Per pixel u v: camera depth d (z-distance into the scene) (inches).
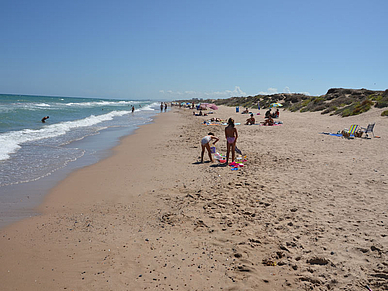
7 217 218.1
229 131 371.6
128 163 405.7
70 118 1211.2
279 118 1206.3
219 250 166.6
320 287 129.4
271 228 190.2
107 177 331.9
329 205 224.7
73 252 167.2
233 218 209.2
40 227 201.0
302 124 925.2
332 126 850.8
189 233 189.3
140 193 273.6
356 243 163.8
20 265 154.1
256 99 2461.9
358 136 602.9
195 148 516.7
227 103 3275.1
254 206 230.2
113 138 673.0
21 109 1435.8
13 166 377.1
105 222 209.5
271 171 337.4
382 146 482.0
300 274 139.9
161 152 487.8
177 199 253.3
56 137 655.1
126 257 161.3
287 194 255.0
